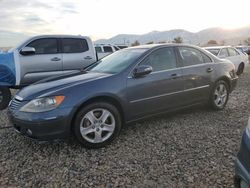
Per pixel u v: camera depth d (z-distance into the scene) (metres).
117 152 4.31
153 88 5.00
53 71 8.18
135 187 3.33
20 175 3.70
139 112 4.91
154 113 5.14
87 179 3.54
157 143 4.60
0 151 4.50
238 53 14.52
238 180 2.57
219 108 6.32
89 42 8.87
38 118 4.06
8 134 5.30
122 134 5.04
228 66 6.46
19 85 7.73
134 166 3.84
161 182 3.41
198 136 4.87
